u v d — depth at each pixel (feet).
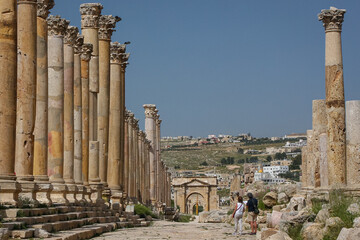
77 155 124.88
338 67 115.14
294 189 147.02
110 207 143.54
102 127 147.33
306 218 82.33
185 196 464.65
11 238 68.28
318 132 129.90
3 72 77.61
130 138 221.46
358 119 111.75
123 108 171.63
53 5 102.06
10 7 78.43
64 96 117.19
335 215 77.15
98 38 145.48
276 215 95.30
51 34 110.11
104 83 148.97
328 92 115.75
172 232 116.37
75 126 125.49
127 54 172.04
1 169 77.82
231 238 98.89
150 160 303.89
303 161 151.74
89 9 142.61
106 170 147.33
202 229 129.80
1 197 78.69
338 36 115.85
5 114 77.66
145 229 126.93
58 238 72.74
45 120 97.81
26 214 79.46
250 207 110.01
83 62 131.75
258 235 85.15
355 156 111.04
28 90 88.79
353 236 62.44
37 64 98.48
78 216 104.88
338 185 102.32
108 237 96.17
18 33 89.25
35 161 96.22
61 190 106.22
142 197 256.32
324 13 115.96
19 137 88.28
